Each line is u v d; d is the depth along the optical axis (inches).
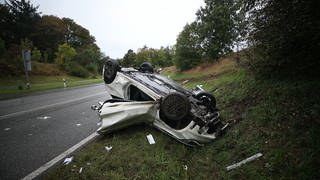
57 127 266.5
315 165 125.5
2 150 193.6
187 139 181.2
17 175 151.5
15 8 2329.0
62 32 2984.7
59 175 146.5
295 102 184.1
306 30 181.0
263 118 186.9
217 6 853.8
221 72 689.0
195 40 1049.5
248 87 274.7
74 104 451.8
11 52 1483.8
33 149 195.6
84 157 171.2
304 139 145.5
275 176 130.3
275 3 196.7
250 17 229.8
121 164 159.0
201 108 213.2
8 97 607.5
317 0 166.6
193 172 150.2
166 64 2315.5
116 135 218.1
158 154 172.4
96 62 2659.9
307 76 209.0
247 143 167.5
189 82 781.3
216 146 177.6
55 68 1779.0
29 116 329.1
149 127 227.3
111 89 246.8
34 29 2401.6
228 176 139.6
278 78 235.9
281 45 202.2
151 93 208.8
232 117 231.0
